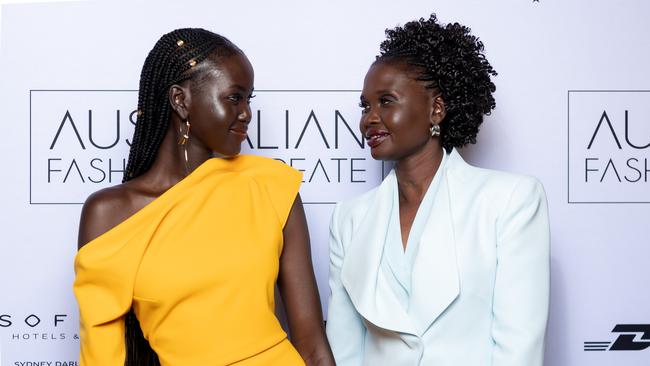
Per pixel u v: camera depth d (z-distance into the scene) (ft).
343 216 4.42
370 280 3.90
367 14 5.30
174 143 3.88
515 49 5.31
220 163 3.91
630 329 5.34
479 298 3.67
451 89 4.10
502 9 5.31
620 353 5.34
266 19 5.27
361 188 5.34
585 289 5.32
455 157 4.09
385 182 4.24
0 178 5.21
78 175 5.25
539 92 5.32
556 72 5.32
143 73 3.92
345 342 4.28
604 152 5.35
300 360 3.76
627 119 5.36
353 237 4.17
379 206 4.15
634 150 5.36
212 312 3.53
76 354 5.24
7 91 5.20
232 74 3.76
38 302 5.23
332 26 5.29
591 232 5.33
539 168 5.32
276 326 3.76
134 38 5.23
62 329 5.24
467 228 3.75
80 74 5.23
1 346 5.23
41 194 5.23
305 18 5.28
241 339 3.58
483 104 4.30
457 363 3.62
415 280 3.74
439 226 3.78
